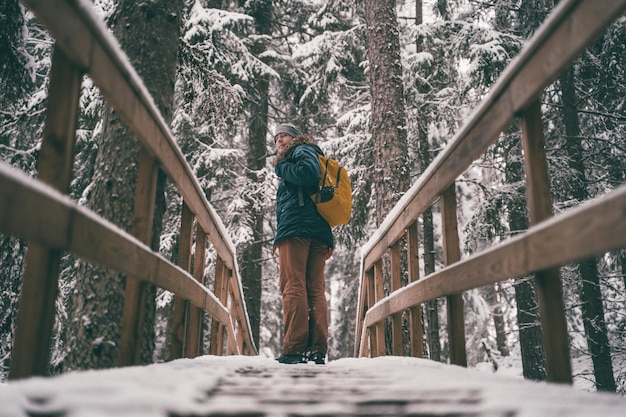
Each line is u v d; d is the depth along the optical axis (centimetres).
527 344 1073
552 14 176
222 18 1120
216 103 668
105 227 203
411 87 1182
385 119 787
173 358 344
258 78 1360
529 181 209
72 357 296
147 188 267
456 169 283
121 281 302
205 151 1107
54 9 151
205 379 188
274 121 1606
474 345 1773
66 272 731
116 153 329
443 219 319
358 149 1119
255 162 1408
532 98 198
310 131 1545
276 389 180
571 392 153
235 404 148
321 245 423
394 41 823
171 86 375
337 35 1307
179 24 394
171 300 1073
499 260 226
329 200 407
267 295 1739
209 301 445
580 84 1061
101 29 187
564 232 171
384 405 152
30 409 122
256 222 1394
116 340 295
